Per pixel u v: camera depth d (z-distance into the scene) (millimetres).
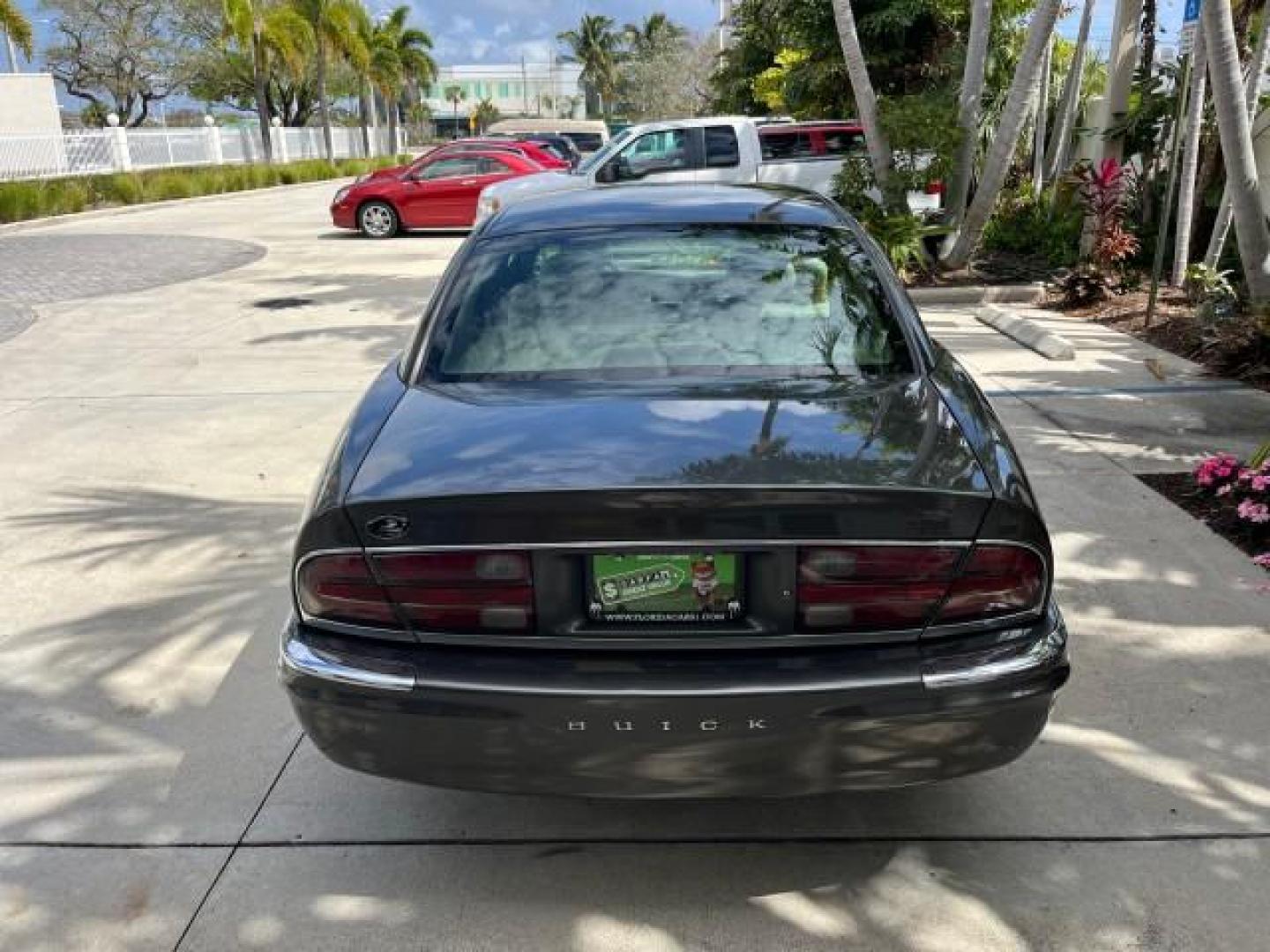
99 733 3375
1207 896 2605
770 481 2293
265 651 3855
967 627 2346
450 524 2287
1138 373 7371
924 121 10414
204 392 7383
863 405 2746
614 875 2725
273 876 2740
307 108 52656
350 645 2389
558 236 3516
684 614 2311
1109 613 3938
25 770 3188
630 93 74938
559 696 2264
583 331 3121
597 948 2492
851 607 2293
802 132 12688
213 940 2541
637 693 2252
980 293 10164
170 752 3268
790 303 3203
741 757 2316
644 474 2338
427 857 2801
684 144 12570
